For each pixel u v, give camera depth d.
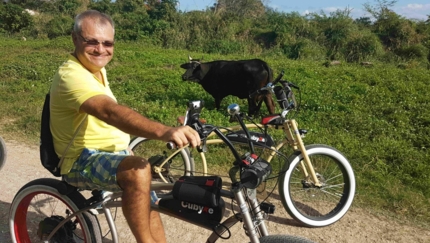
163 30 20.45
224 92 8.41
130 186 2.35
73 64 2.52
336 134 6.46
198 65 8.41
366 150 5.72
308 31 19.83
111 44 2.65
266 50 19.38
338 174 4.30
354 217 4.17
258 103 8.20
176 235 3.76
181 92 9.38
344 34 19.14
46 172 5.13
